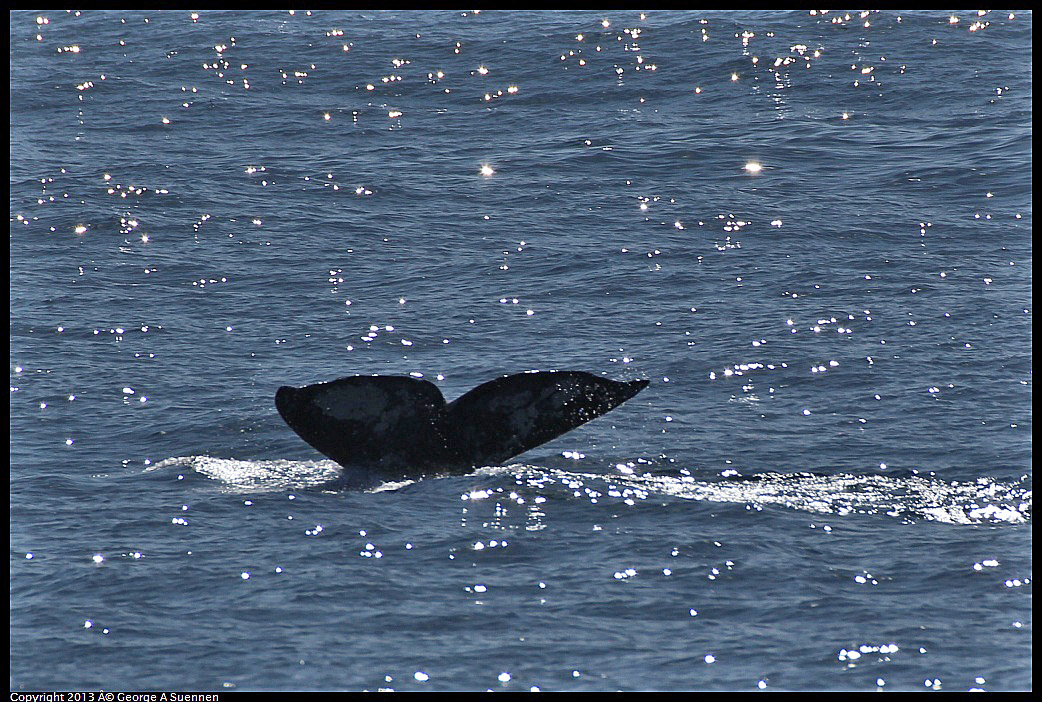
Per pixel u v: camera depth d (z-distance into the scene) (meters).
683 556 33.78
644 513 36.78
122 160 85.25
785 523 36.03
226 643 29.31
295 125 95.12
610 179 80.38
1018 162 80.75
